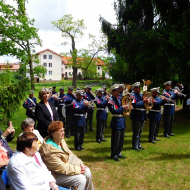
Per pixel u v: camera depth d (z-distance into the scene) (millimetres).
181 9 9664
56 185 2926
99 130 7191
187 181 4379
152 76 10664
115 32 10938
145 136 7934
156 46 9461
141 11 11039
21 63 14164
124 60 11688
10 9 14047
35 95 24719
